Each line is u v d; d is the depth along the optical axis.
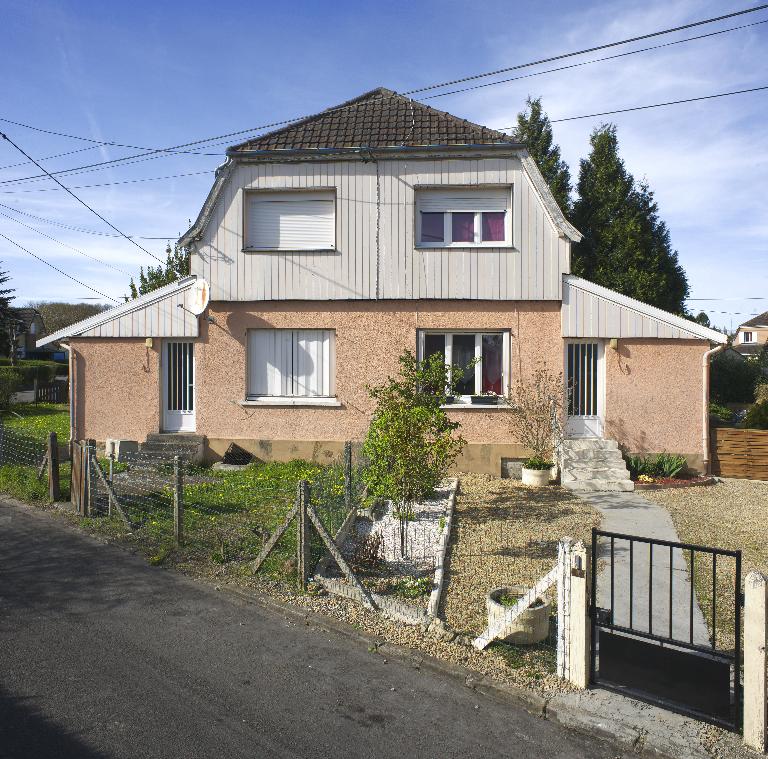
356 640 5.78
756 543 8.50
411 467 7.69
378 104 14.48
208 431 13.41
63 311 63.31
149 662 5.28
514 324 12.71
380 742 4.25
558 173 24.56
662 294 22.84
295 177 13.07
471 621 6.05
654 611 6.32
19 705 4.59
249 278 13.24
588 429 12.84
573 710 4.65
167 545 8.24
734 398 23.97
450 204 12.94
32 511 10.20
